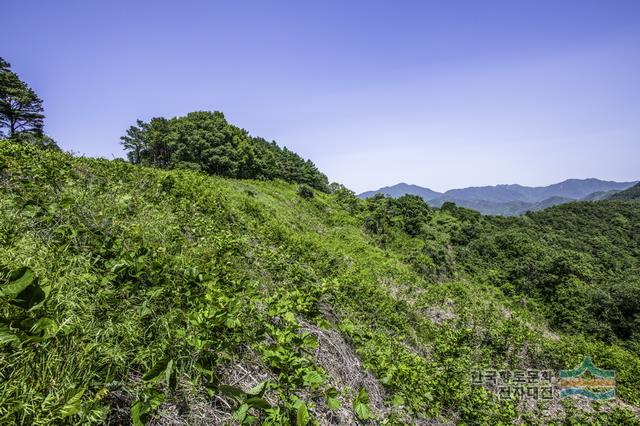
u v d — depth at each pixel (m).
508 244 49.25
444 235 57.41
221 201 10.15
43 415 1.50
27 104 35.91
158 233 4.47
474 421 5.23
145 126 58.06
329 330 4.37
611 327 29.86
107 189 5.68
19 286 1.72
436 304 15.46
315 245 14.31
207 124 51.41
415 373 5.01
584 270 43.38
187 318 2.58
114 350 2.01
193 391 2.15
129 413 1.93
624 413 8.12
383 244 43.22
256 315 3.29
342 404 3.19
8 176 4.65
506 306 20.81
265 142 90.75
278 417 2.24
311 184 72.00
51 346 1.80
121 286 2.74
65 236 3.11
